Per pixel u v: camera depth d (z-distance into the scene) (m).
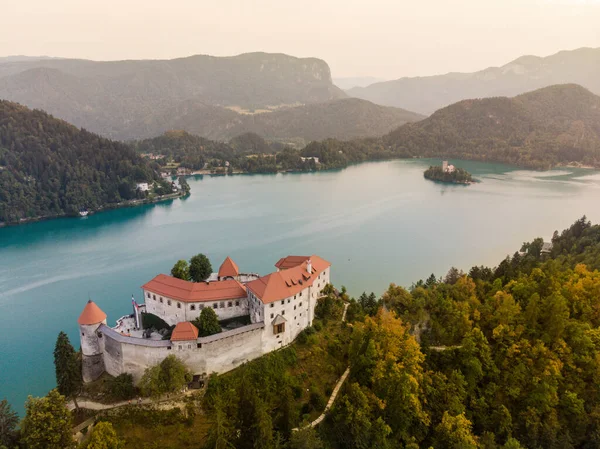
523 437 92.75
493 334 105.12
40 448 79.19
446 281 161.12
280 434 83.88
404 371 94.56
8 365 132.25
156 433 89.44
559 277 122.81
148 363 100.31
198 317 117.12
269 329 110.25
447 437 86.94
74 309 169.25
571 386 97.62
